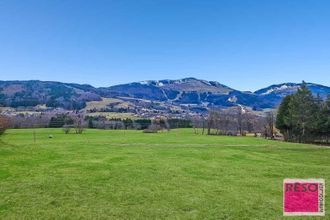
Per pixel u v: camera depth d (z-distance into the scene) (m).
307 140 109.00
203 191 22.88
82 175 26.64
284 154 48.50
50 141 72.25
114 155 38.66
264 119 140.38
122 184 24.17
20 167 29.31
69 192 21.86
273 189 23.92
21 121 145.75
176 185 24.30
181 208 19.25
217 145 63.53
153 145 57.97
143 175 27.25
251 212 18.83
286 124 114.25
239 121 140.00
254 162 36.66
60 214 17.89
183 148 50.09
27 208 18.67
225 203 20.28
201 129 155.38
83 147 48.44
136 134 112.38
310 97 109.31
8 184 23.42
